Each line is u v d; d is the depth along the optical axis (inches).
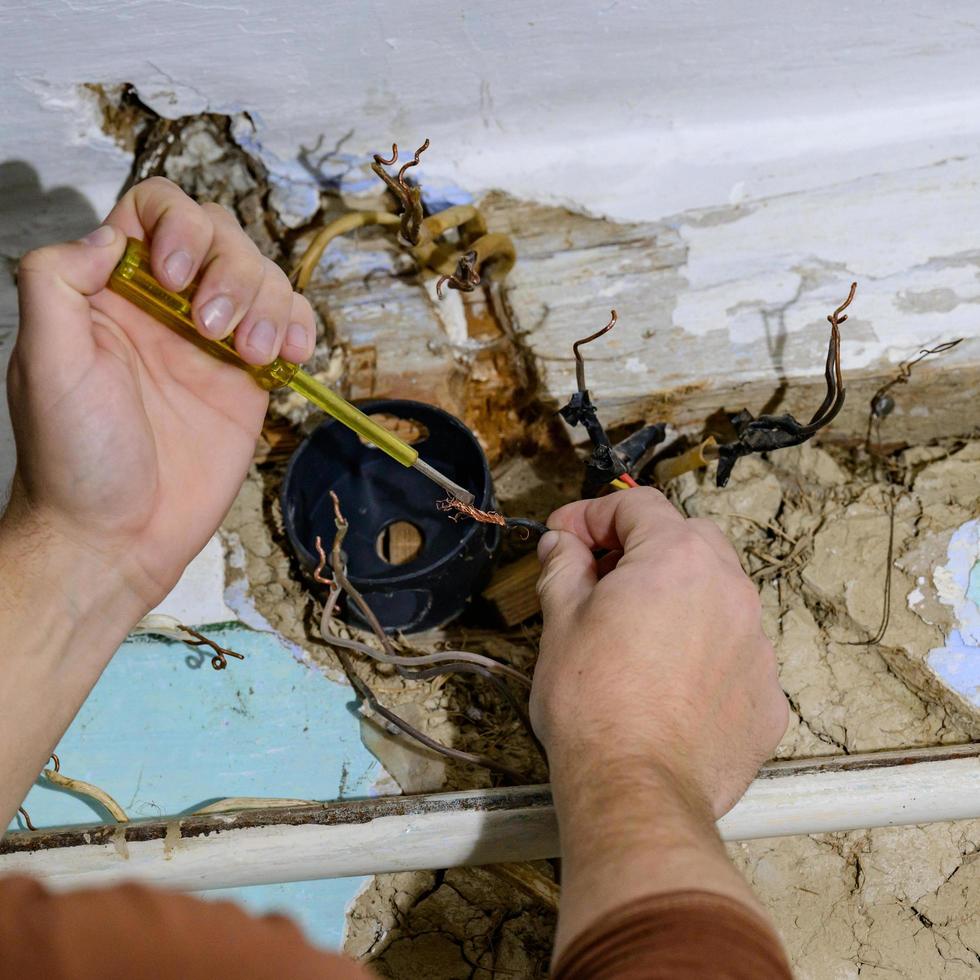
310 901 43.9
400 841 39.1
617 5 40.9
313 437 45.1
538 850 39.3
